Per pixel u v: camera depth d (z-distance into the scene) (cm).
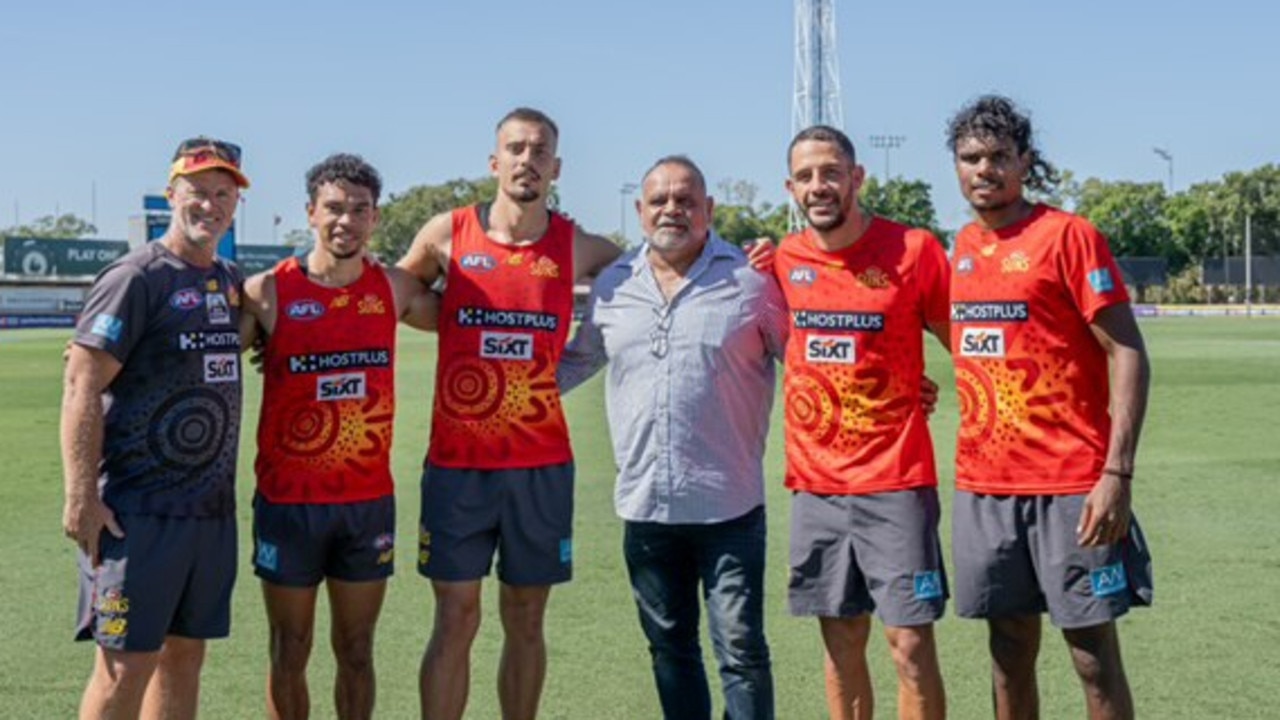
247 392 1772
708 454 450
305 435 466
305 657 476
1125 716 415
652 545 460
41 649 555
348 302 471
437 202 8644
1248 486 959
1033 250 414
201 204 414
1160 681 502
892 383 437
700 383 450
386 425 479
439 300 505
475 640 581
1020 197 427
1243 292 8112
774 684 511
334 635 481
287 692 473
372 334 475
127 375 409
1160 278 8400
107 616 405
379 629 594
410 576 697
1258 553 727
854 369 437
